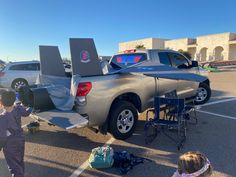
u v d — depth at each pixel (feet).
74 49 14.83
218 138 17.26
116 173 12.78
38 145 16.66
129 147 16.10
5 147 10.15
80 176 12.57
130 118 17.17
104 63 17.92
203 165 5.91
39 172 13.01
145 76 18.52
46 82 18.11
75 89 14.65
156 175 12.47
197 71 25.48
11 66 41.63
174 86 21.43
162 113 22.80
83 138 17.88
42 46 18.49
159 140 17.21
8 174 12.91
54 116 14.26
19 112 10.45
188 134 18.16
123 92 16.84
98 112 15.49
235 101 29.58
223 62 107.24
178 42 186.91
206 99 27.96
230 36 149.79
